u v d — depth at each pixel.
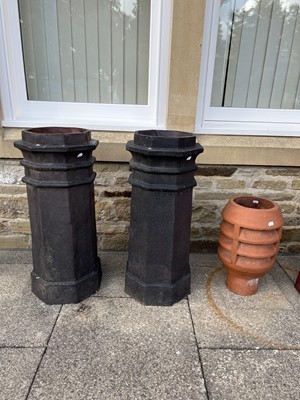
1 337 1.77
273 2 2.39
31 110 2.46
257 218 1.94
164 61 2.27
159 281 2.02
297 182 2.57
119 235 2.69
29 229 2.63
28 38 2.39
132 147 1.79
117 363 1.63
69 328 1.84
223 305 2.08
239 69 2.54
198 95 2.37
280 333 1.86
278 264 2.61
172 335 1.82
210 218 2.64
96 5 2.35
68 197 1.83
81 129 2.07
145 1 2.32
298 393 1.50
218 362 1.66
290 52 2.53
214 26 2.24
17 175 2.47
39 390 1.48
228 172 2.53
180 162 1.76
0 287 2.20
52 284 1.99
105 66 2.51
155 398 1.46
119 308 2.02
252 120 2.58
